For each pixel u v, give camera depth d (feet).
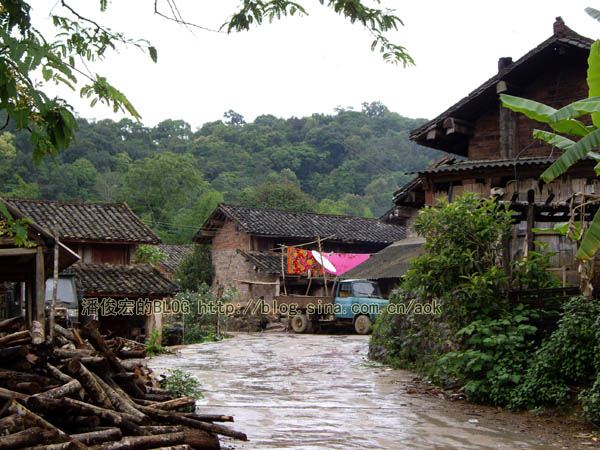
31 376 18.99
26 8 15.16
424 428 26.71
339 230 108.47
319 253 92.07
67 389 18.58
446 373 36.60
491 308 34.96
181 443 19.11
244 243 104.42
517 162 42.22
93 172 188.34
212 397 33.81
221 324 88.89
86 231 72.23
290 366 48.91
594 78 27.20
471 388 32.12
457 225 37.83
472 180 45.01
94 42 17.20
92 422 18.35
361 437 24.94
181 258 126.62
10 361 19.27
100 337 22.38
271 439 24.36
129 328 69.05
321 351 60.54
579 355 28.81
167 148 248.93
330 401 33.19
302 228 105.70
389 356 48.39
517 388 30.73
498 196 42.65
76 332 26.04
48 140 14.26
